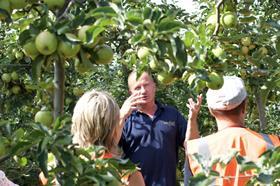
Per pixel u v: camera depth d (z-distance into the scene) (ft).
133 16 7.23
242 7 14.34
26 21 8.20
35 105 18.40
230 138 10.43
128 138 14.53
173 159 14.53
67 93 20.15
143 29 7.25
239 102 10.61
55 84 7.73
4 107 18.85
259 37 13.15
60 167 7.15
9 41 19.48
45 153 6.70
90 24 7.55
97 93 10.53
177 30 7.27
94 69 7.80
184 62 7.24
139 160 14.24
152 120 14.57
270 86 10.04
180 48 7.22
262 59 12.45
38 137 6.91
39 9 8.02
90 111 10.12
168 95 23.44
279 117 30.27
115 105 10.43
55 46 7.38
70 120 7.25
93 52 7.95
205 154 10.38
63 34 7.36
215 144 10.46
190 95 23.68
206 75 8.55
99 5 7.66
